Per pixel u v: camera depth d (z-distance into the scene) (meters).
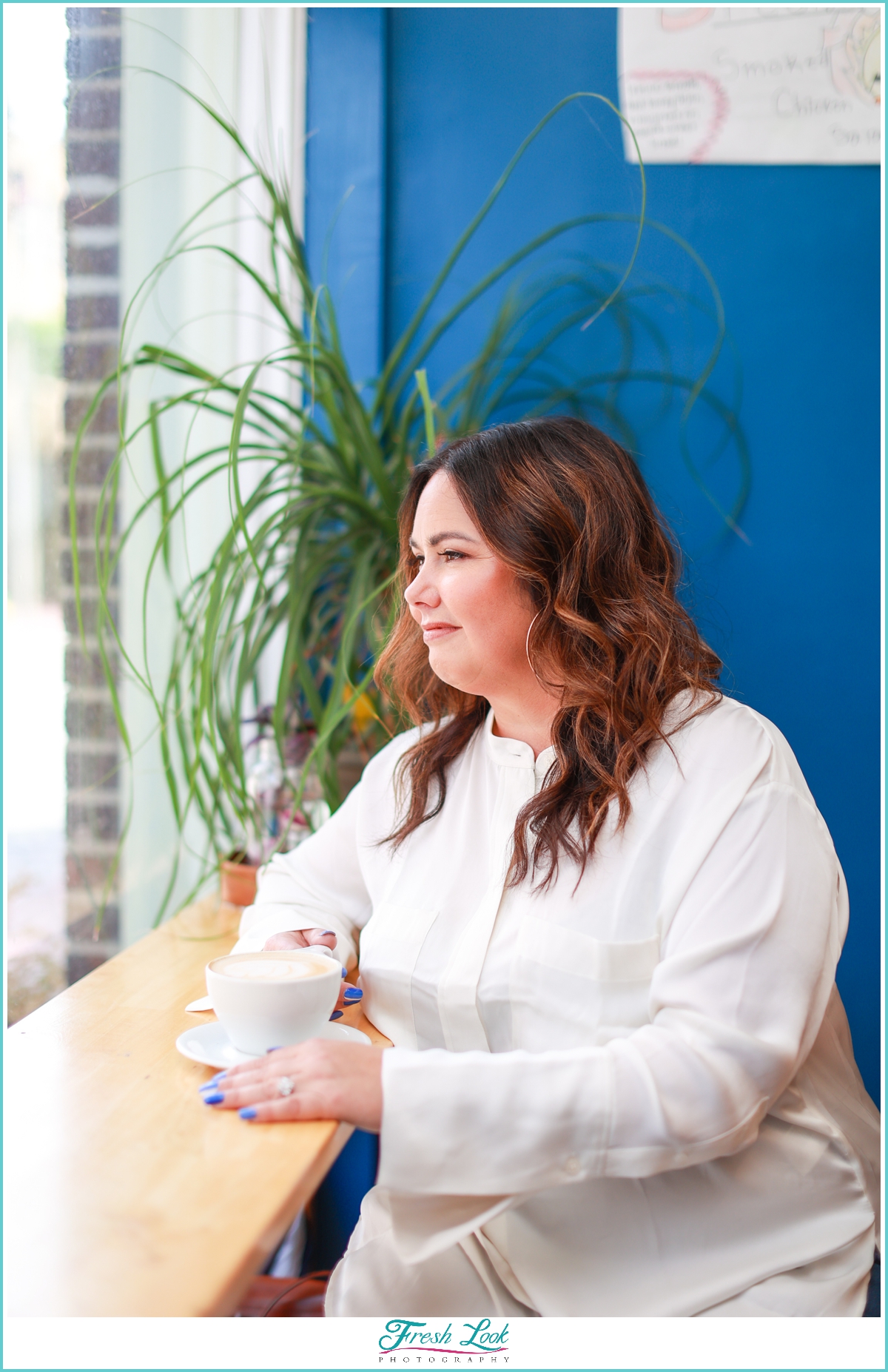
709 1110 0.65
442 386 1.55
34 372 1.12
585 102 1.51
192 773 1.17
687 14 1.47
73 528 1.06
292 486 1.24
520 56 1.52
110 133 1.26
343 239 1.54
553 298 1.53
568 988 0.78
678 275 1.50
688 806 0.80
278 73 1.51
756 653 1.51
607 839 0.82
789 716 1.50
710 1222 0.75
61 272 1.16
